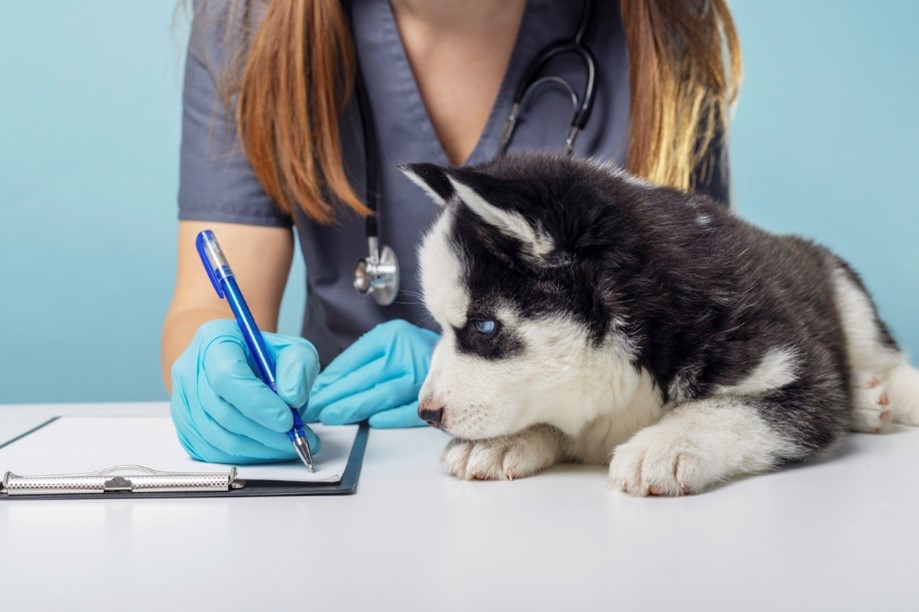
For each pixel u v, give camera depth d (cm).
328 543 96
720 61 224
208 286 216
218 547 94
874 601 77
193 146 227
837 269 205
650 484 118
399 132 222
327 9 210
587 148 220
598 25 226
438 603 78
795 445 134
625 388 143
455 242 148
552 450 148
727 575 84
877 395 162
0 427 170
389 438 161
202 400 134
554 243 138
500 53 225
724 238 150
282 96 209
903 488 119
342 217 224
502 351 142
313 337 242
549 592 80
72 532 100
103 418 167
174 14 249
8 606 78
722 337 139
